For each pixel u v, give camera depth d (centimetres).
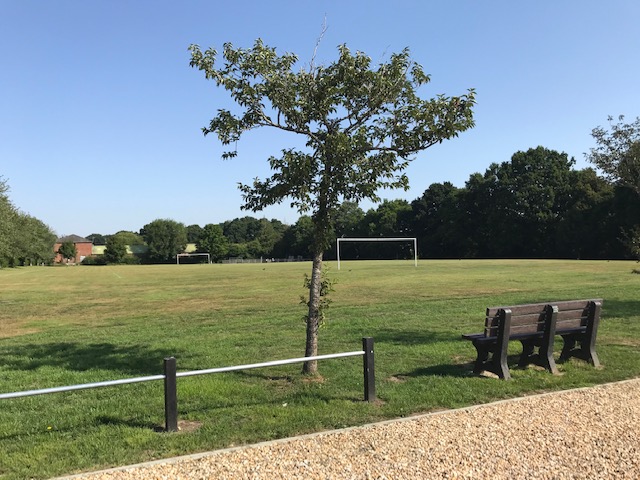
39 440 508
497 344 714
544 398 607
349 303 1777
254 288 2738
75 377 794
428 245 9962
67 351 1024
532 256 8250
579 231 7281
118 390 700
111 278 4412
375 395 613
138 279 4112
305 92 697
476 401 607
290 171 661
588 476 395
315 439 479
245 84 684
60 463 445
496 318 716
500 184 8562
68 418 577
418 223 10362
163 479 399
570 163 8531
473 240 9169
